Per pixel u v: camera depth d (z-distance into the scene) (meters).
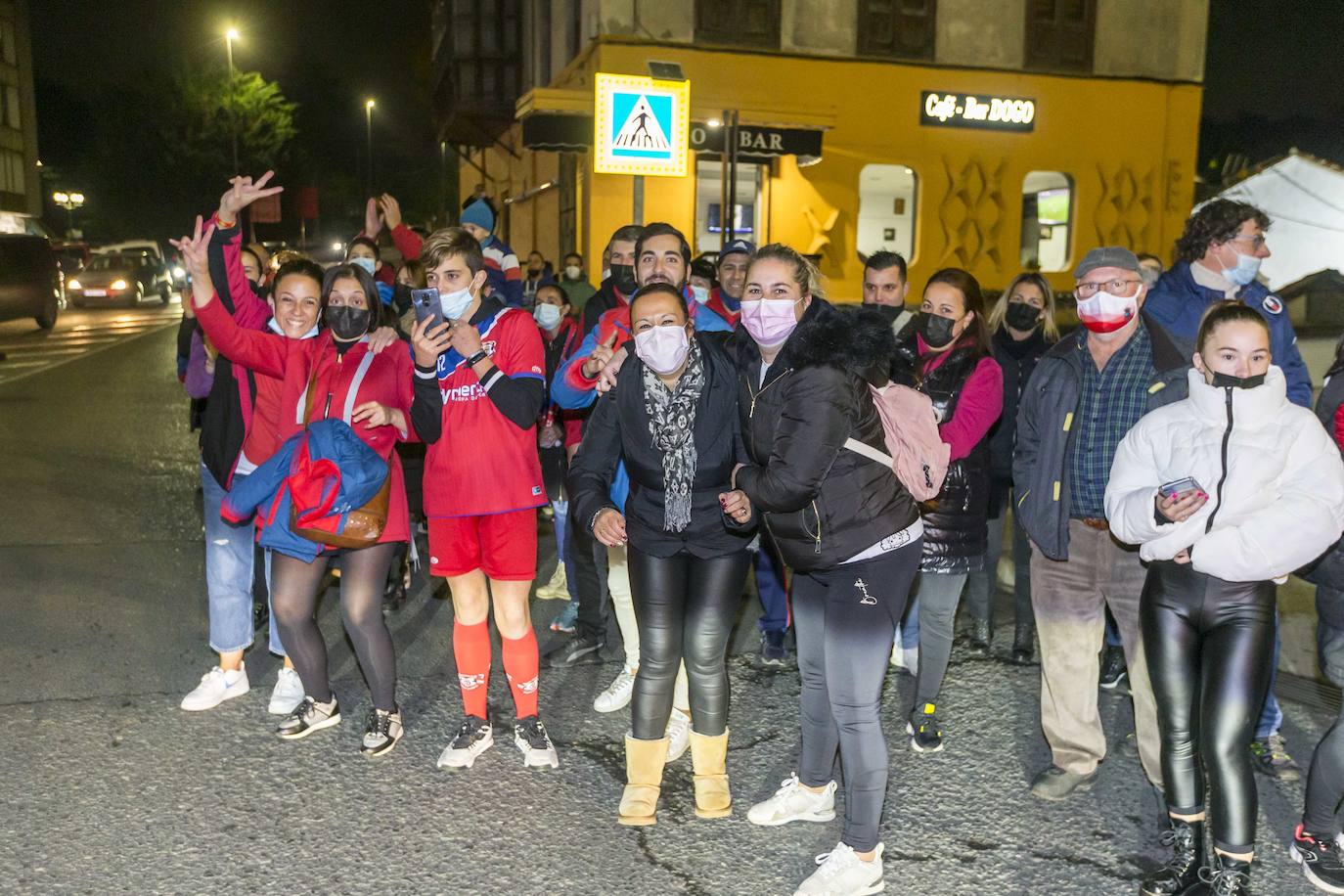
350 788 4.01
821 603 3.58
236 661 4.80
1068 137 21.98
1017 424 4.03
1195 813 3.41
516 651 4.19
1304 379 4.03
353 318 4.20
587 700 4.88
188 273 4.34
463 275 4.00
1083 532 3.86
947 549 4.23
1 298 22.20
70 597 6.17
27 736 4.38
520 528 4.11
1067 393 3.82
